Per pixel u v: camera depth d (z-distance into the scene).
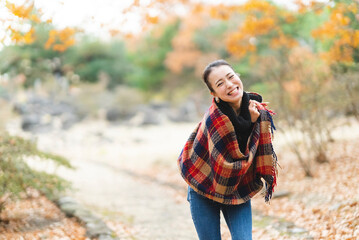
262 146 2.13
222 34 29.39
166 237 4.49
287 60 7.16
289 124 6.87
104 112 28.66
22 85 34.19
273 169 2.16
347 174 5.81
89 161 13.30
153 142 17.92
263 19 7.89
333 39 6.72
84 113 29.19
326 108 7.22
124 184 8.72
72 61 36.16
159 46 36.12
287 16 7.88
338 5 5.75
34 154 5.07
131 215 5.67
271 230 4.24
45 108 28.98
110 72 37.62
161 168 10.59
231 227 2.17
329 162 6.77
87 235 4.47
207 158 2.16
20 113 26.14
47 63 33.53
